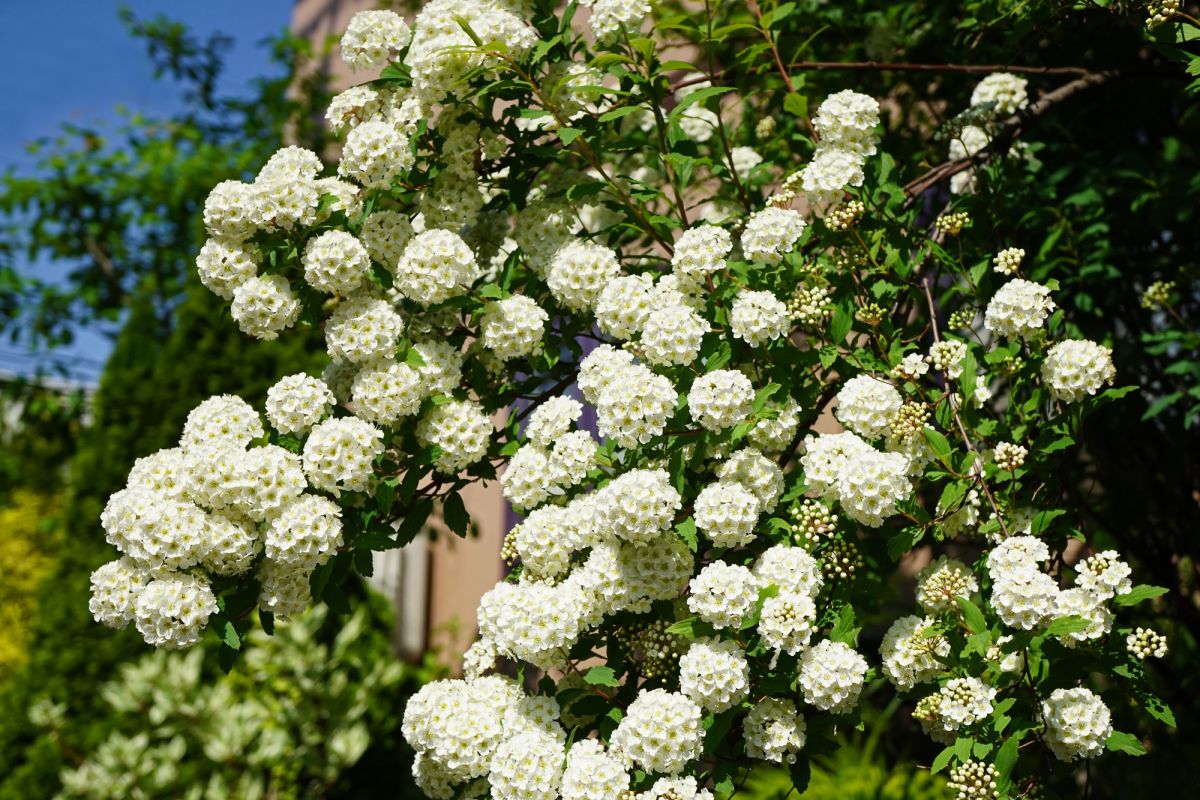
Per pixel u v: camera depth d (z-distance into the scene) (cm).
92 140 903
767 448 260
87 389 927
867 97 289
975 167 336
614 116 294
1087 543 263
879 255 290
